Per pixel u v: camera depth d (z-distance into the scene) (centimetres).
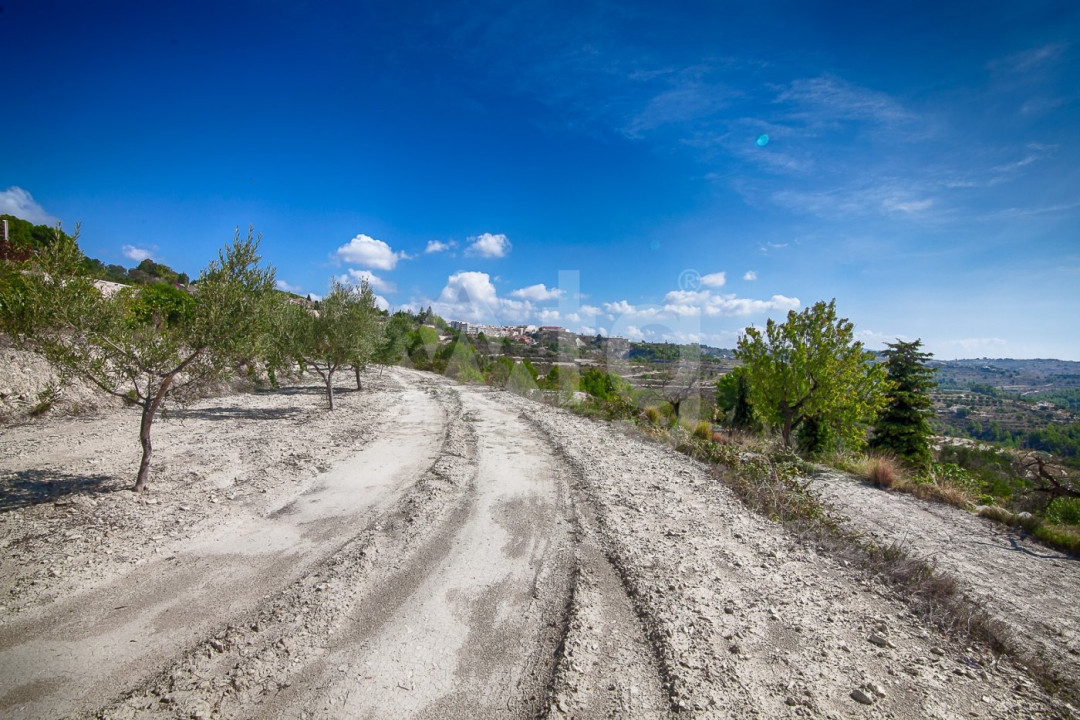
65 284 622
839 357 1653
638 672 350
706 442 1182
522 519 658
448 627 403
